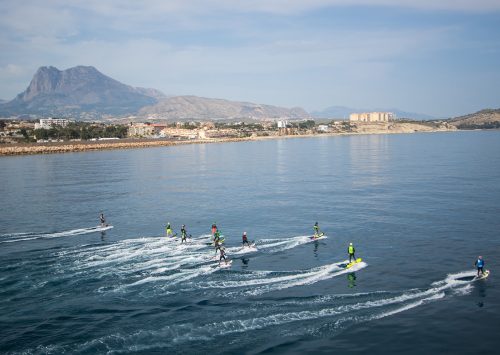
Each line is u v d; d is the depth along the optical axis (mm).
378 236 59656
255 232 64250
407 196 89375
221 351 30562
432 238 57625
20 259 51469
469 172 125062
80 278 44750
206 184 121375
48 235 64750
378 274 44500
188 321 34875
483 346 30594
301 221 70750
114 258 51000
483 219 66938
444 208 75938
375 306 36938
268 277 44156
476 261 44594
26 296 40719
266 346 31125
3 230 68688
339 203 85000
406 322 34125
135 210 84625
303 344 31328
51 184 126875
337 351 30359
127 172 158375
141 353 30531
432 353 29875
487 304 36875
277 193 101000
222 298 39094
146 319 35469
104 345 31641
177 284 42594
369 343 31266
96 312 37000
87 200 97375
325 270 45938
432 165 150000
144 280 43750
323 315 35469
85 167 180500
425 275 43875
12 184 128250
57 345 31828
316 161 184875
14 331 34125
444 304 37062
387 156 198500
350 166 157250
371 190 99375
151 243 58000
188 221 73562
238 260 50125
